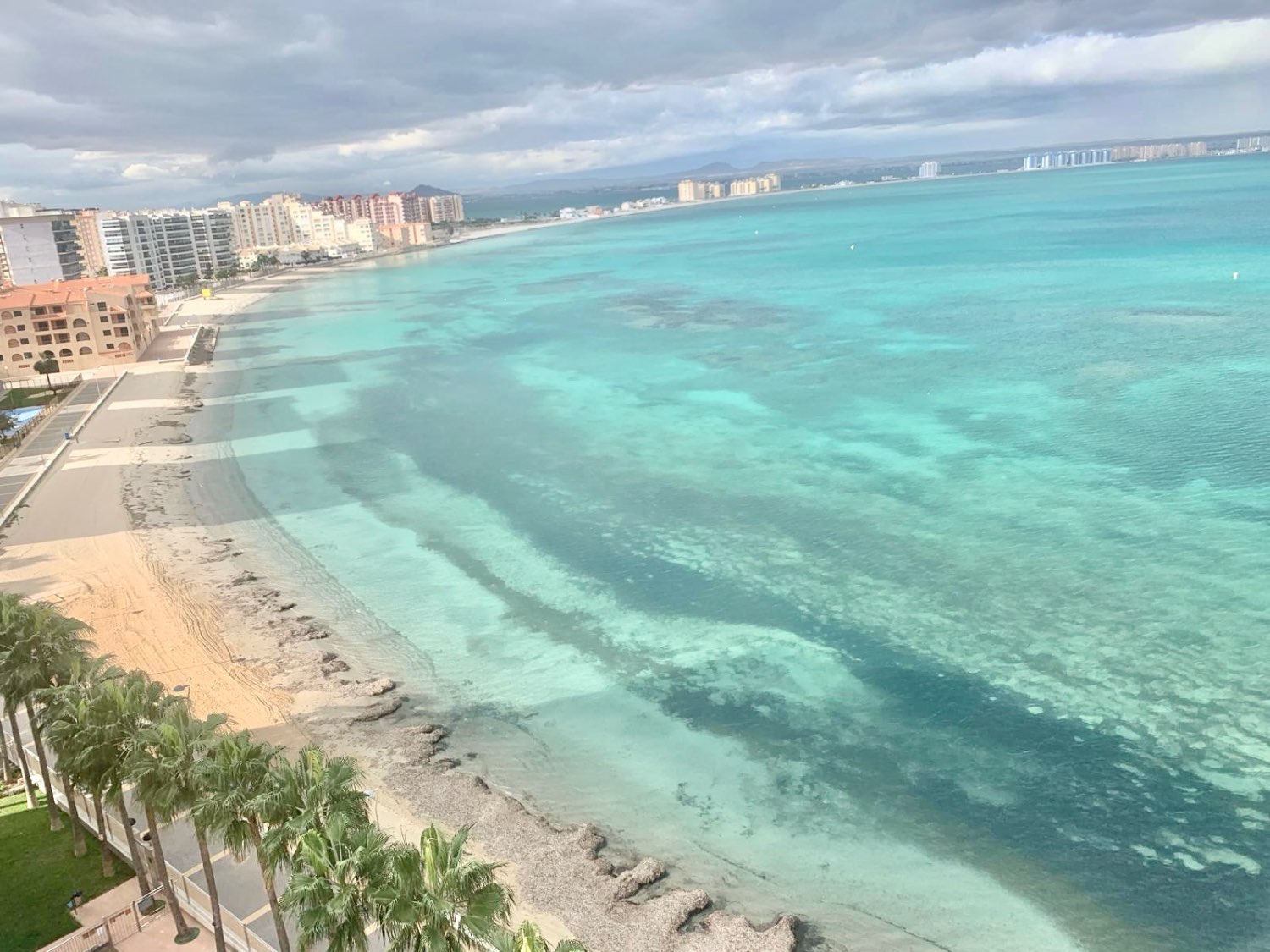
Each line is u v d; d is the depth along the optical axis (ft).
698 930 107.34
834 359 402.11
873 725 147.54
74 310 480.23
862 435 292.61
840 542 215.31
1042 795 128.88
